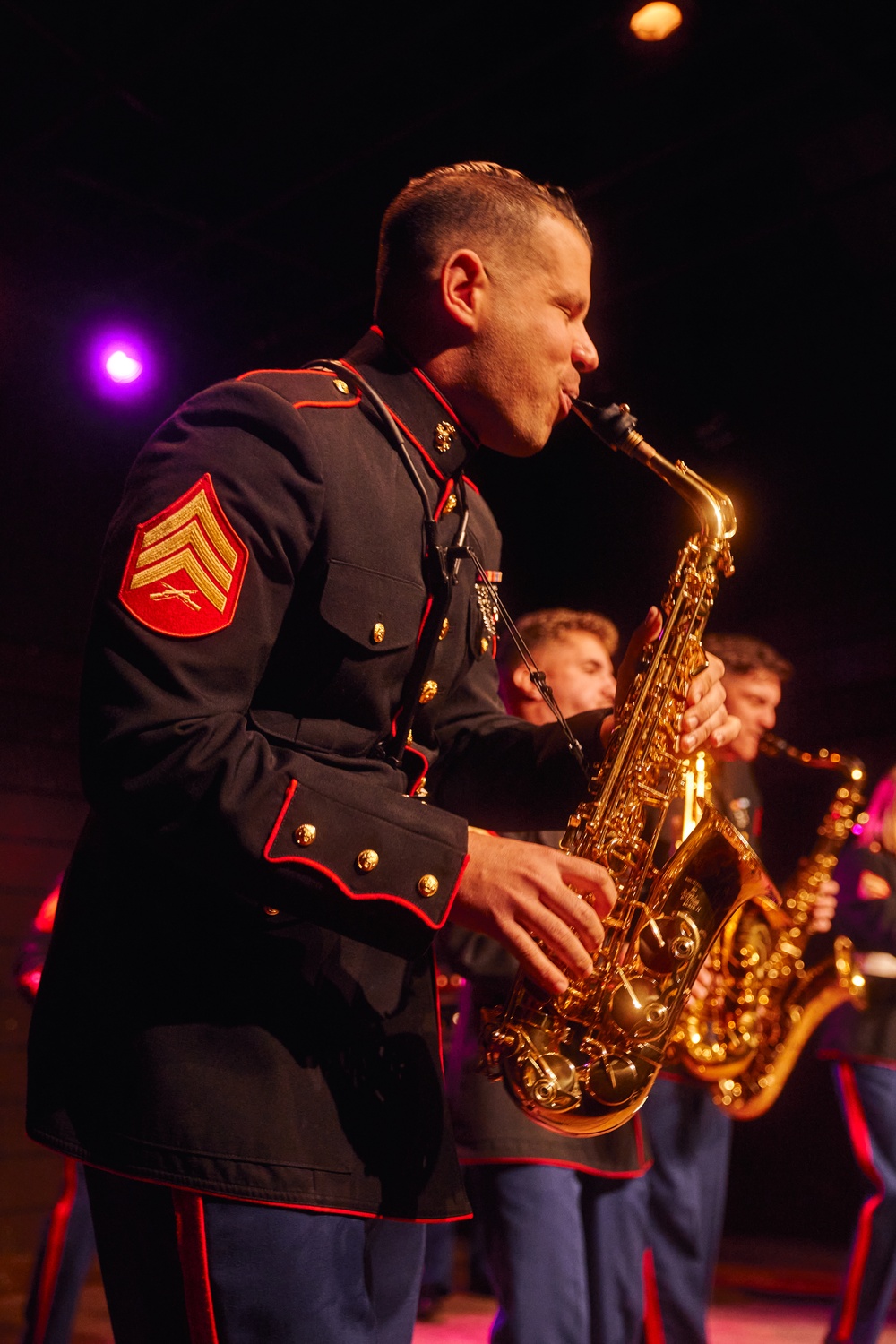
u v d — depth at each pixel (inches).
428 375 54.3
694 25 186.2
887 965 150.7
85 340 264.8
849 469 280.2
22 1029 258.8
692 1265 123.2
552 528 323.9
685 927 67.8
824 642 293.7
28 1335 127.0
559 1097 59.3
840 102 205.6
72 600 271.7
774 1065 147.2
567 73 198.8
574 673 108.4
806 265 244.2
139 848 45.0
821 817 303.6
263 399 45.6
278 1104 42.2
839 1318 144.5
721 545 71.3
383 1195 44.4
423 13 183.9
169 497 42.5
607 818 64.3
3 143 217.0
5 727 265.3
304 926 45.1
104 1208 44.1
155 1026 42.3
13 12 184.2
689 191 226.5
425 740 54.7
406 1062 47.4
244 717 43.3
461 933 89.9
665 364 271.6
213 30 187.6
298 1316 40.8
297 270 251.9
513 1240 87.5
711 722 65.0
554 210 56.2
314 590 46.1
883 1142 146.9
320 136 213.0
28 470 264.1
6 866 261.9
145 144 216.5
